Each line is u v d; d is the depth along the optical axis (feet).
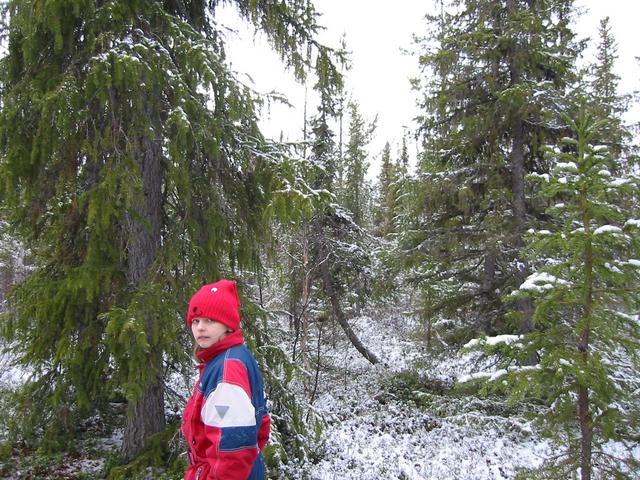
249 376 8.16
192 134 18.61
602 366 13.35
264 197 22.86
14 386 27.14
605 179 14.24
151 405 21.61
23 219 21.47
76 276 18.57
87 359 20.16
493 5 34.24
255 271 24.85
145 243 21.38
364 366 52.90
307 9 24.18
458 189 35.09
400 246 40.27
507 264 34.71
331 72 25.23
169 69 19.12
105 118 19.06
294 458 24.88
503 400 35.60
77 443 23.63
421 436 32.14
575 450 14.65
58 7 16.67
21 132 17.61
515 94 31.19
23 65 19.56
